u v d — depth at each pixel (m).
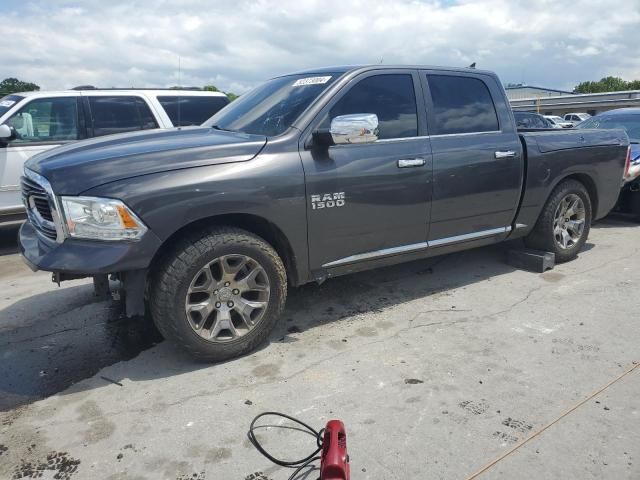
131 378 3.23
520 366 3.26
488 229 4.64
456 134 4.26
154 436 2.65
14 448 2.58
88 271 2.87
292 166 3.38
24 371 3.36
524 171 4.70
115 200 2.89
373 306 4.28
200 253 3.11
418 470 2.36
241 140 3.39
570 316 4.00
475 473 2.33
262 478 2.34
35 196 3.23
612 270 5.10
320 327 3.90
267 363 3.37
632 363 3.27
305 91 3.81
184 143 3.31
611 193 5.60
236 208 3.18
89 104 7.03
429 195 4.05
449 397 2.93
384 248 3.97
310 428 2.57
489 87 4.58
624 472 2.33
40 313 4.32
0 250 6.71
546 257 5.03
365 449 2.50
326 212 3.55
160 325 3.17
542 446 2.50
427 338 3.67
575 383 3.05
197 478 2.35
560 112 42.41
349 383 3.10
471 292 4.55
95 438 2.64
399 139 3.92
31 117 6.75
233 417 2.79
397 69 4.03
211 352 3.28
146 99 7.38
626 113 8.61
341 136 3.36
